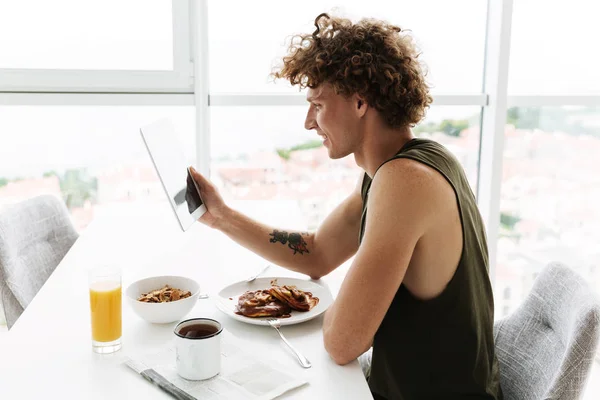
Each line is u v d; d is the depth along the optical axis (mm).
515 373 1239
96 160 2375
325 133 1165
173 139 1392
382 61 1095
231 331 1115
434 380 1093
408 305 1092
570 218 2676
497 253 2656
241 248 1619
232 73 2350
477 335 1075
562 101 2529
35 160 2336
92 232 1769
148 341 1072
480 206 2602
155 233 1764
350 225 1362
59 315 1183
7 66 2240
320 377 957
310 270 1380
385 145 1149
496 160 2502
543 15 2457
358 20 1185
